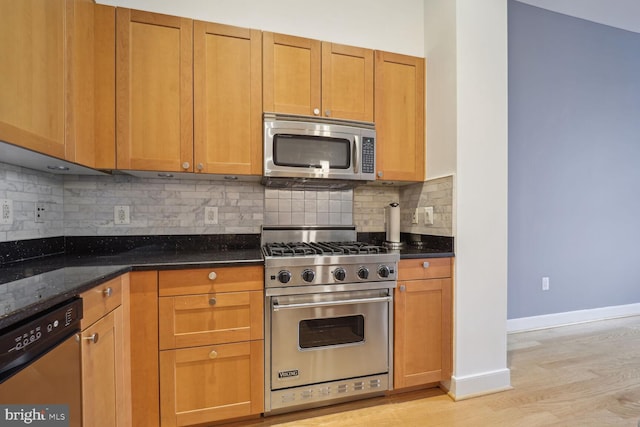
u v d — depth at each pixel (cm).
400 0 224
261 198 212
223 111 174
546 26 284
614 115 312
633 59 319
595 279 308
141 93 162
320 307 163
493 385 189
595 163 305
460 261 185
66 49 129
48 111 116
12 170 139
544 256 289
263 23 200
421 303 182
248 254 175
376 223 240
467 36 188
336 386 168
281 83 183
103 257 162
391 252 179
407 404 177
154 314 141
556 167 291
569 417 164
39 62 110
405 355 179
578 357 231
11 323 69
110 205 186
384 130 204
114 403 126
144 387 140
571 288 300
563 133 293
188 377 146
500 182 193
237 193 208
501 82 195
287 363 159
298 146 183
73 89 134
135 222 190
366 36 219
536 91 282
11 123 95
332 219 227
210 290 147
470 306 187
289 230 216
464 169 186
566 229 296
